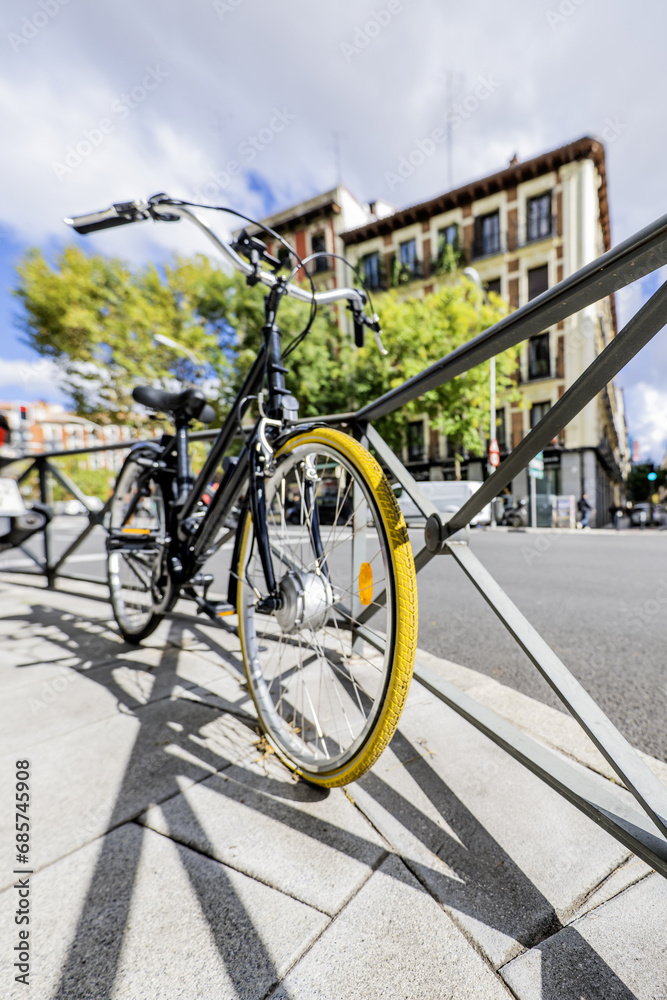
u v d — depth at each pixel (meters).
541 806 1.03
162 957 0.70
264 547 1.26
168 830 0.97
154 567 1.92
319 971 0.67
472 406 13.74
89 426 16.94
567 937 0.72
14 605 3.06
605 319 19.59
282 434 1.34
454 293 14.68
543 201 16.58
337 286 20.28
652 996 0.63
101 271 14.33
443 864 0.87
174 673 1.83
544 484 16.41
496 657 2.16
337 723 1.40
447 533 1.13
